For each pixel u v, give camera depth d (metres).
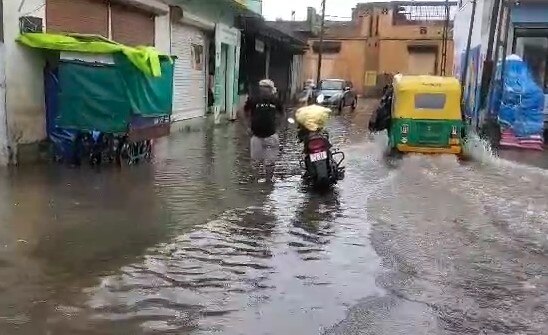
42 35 10.80
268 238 6.98
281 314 4.86
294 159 13.27
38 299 5.02
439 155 14.52
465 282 5.68
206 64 21.86
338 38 48.69
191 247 6.54
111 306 4.93
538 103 16.55
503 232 7.45
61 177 10.08
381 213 8.32
